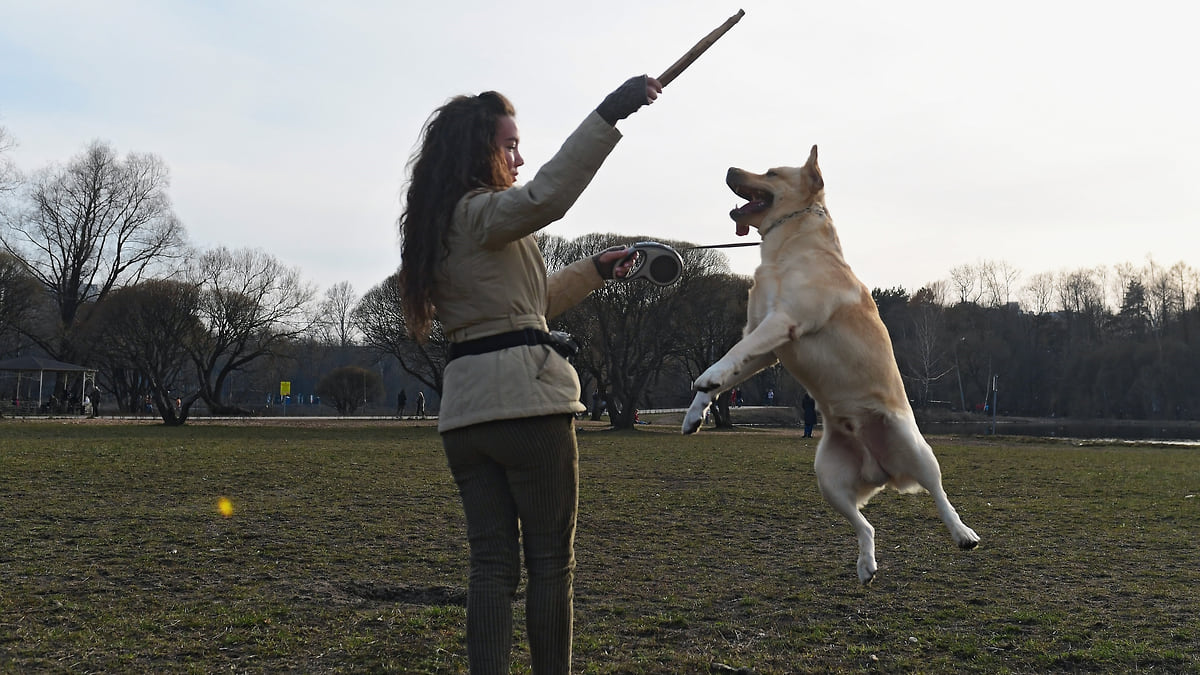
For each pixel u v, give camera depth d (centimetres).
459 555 640
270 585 545
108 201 4422
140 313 3853
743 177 479
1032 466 1504
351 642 429
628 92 286
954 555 663
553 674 308
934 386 6606
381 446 1867
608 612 498
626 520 812
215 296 4469
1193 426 5000
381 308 3778
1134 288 7081
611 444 2178
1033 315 7194
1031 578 589
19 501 869
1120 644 440
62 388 4506
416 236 308
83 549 637
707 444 2192
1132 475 1325
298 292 4753
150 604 493
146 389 5081
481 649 297
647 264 358
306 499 921
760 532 759
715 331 3481
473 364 299
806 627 473
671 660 414
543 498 302
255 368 6412
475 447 300
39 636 428
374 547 666
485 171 313
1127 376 6162
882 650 436
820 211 469
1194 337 6225
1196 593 548
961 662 418
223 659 404
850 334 440
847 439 459
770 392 5806
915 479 451
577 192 286
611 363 3322
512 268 302
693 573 600
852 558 653
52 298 4619
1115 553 675
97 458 1388
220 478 1116
